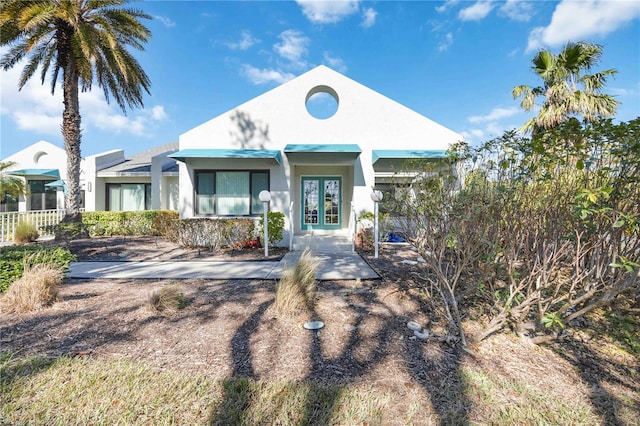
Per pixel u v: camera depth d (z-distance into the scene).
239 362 4.25
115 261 11.24
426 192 5.72
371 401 3.46
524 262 5.20
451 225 5.18
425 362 4.34
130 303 6.50
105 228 18.47
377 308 6.30
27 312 5.94
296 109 15.65
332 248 13.98
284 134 15.63
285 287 6.28
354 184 15.62
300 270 6.67
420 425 3.18
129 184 23.88
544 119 14.79
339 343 4.81
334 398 3.50
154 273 9.28
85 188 23.25
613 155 4.35
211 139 15.52
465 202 5.03
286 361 4.29
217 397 3.51
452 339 4.94
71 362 4.13
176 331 5.18
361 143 15.70
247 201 15.98
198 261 11.24
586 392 3.90
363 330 5.27
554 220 4.72
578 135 4.52
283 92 15.64
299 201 18.45
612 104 13.59
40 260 7.45
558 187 4.73
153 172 21.83
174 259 11.71
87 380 3.74
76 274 9.12
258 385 3.69
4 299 6.24
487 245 5.09
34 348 4.55
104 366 4.05
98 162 23.34
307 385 3.70
